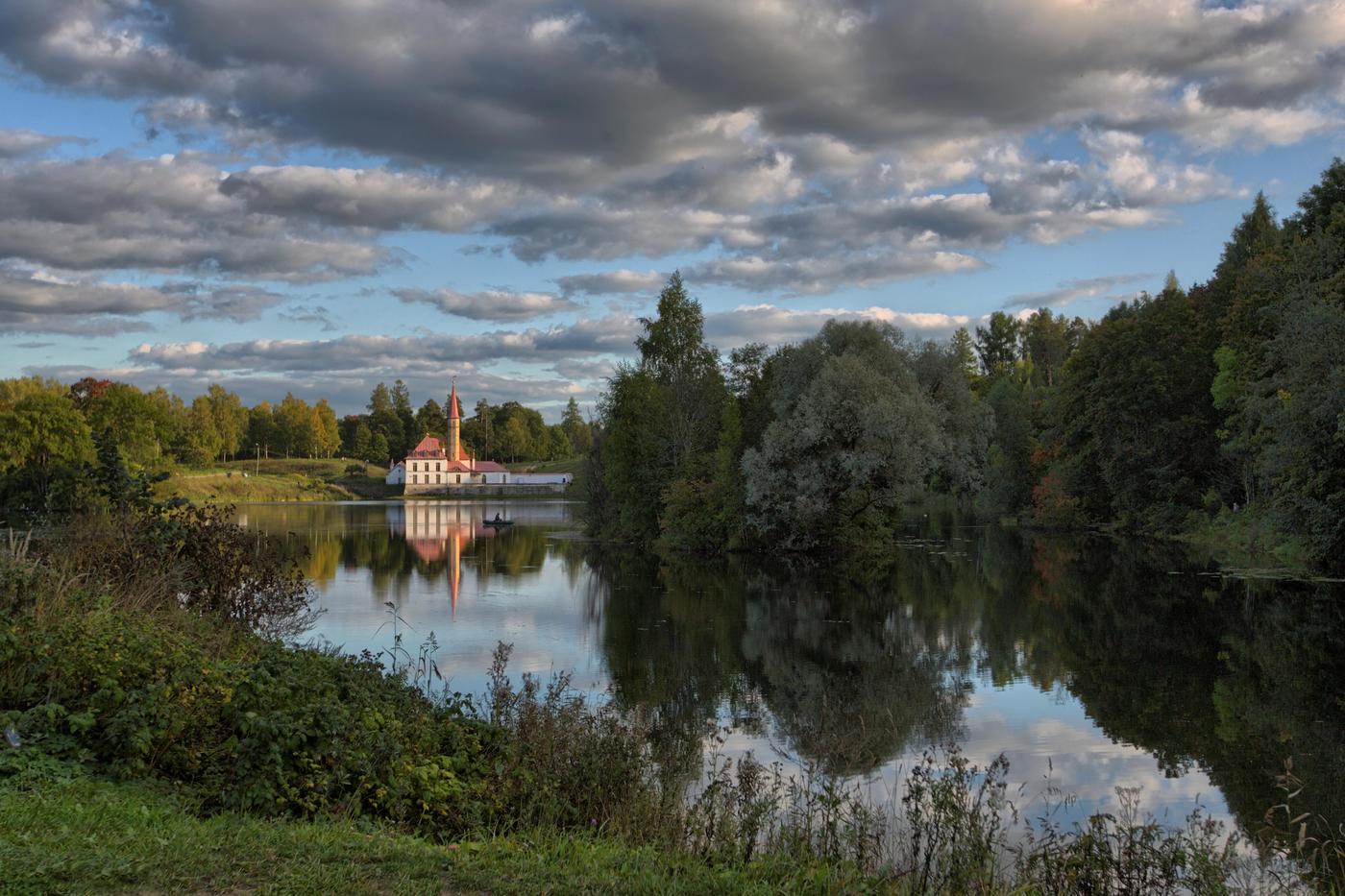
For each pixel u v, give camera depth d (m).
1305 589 31.64
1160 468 55.03
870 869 7.95
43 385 125.12
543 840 7.57
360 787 7.92
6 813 6.22
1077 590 32.88
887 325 52.25
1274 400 37.75
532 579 36.81
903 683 19.91
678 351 56.84
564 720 10.58
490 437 194.62
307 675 9.21
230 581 16.52
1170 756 14.94
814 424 43.88
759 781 10.05
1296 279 42.19
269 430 174.50
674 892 6.28
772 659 22.16
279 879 5.60
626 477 56.59
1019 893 7.77
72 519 15.67
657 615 28.16
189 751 8.06
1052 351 122.75
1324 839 11.17
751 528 47.75
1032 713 17.59
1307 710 17.55
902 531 61.06
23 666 8.72
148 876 5.44
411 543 56.28
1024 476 72.88
